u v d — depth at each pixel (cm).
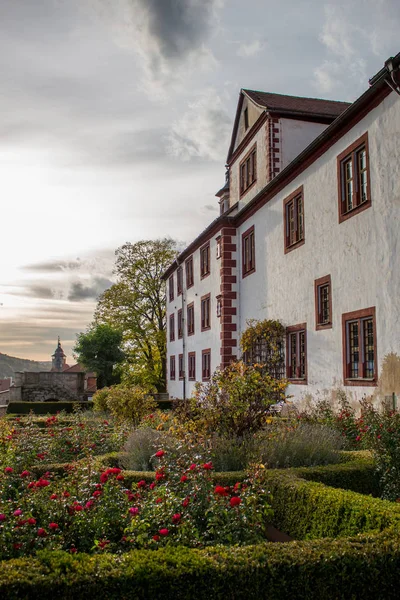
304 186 1919
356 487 827
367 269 1515
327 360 1723
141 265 4847
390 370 1397
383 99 1447
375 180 1481
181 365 3706
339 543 479
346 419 1328
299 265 1950
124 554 453
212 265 2941
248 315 2503
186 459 743
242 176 2759
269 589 436
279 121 2412
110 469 612
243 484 686
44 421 2062
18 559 439
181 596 419
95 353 4872
